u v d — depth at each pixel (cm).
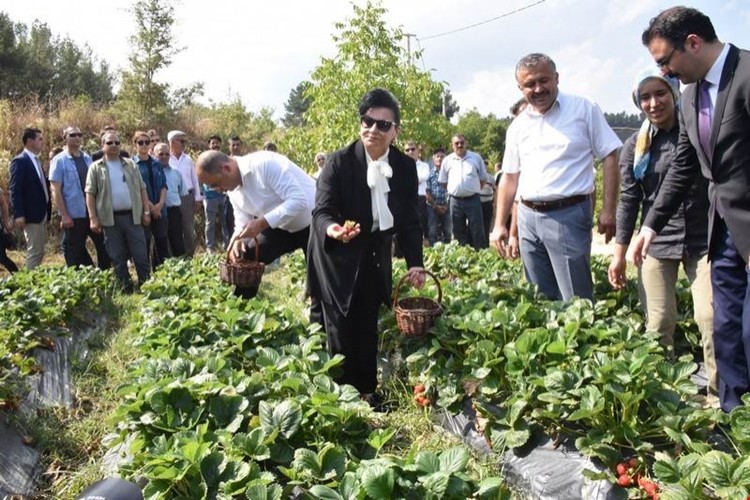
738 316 373
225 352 474
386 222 416
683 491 269
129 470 325
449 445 396
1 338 512
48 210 956
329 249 414
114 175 874
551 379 359
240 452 318
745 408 309
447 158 1192
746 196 340
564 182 470
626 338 423
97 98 4069
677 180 386
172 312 581
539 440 365
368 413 373
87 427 439
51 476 385
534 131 479
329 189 418
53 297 655
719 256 375
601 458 319
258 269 538
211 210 1245
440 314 472
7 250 1338
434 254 815
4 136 1619
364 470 271
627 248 453
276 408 348
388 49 1304
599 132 470
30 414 441
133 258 904
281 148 1489
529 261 513
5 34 3428
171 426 353
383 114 397
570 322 414
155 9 2106
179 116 2289
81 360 573
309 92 1332
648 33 350
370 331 439
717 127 340
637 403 338
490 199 1266
